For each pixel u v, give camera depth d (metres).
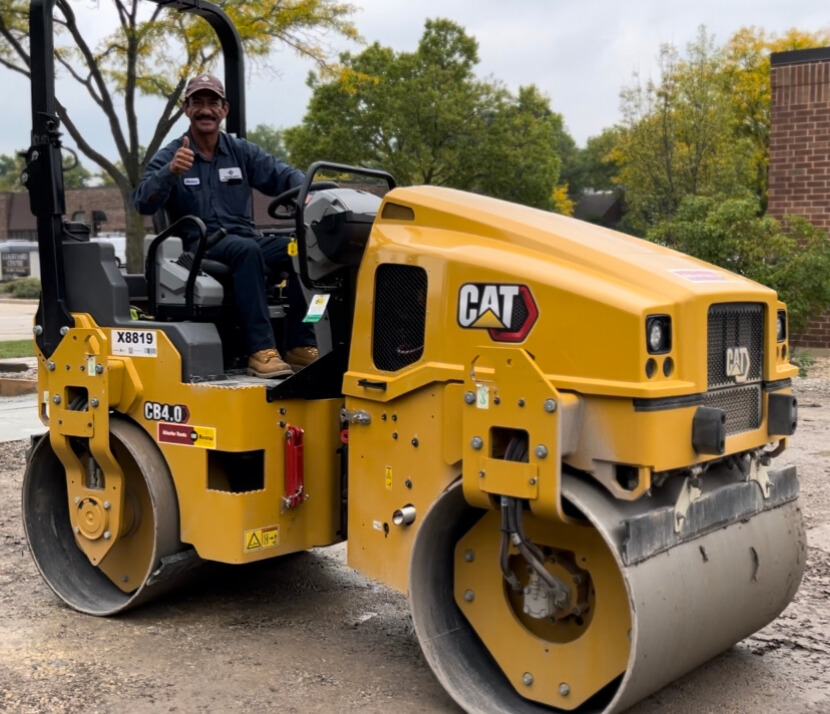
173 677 3.83
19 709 3.54
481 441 3.29
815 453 7.88
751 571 3.58
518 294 3.35
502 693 3.57
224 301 4.60
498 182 31.30
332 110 29.05
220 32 5.29
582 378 3.20
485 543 3.62
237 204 4.93
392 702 3.61
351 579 5.08
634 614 3.02
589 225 3.92
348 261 4.10
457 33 30.19
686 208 12.09
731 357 3.46
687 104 20.12
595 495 3.20
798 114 12.95
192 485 4.24
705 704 3.59
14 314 25.67
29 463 4.74
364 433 3.85
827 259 11.25
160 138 14.28
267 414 4.14
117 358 4.47
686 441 3.22
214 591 4.88
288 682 3.79
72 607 4.61
